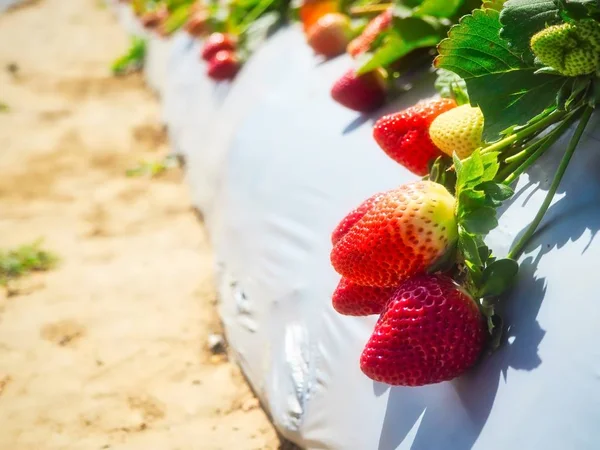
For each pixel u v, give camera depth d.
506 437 0.29
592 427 0.26
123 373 0.56
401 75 0.51
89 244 0.81
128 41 1.80
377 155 0.47
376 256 0.30
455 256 0.30
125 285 0.70
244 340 0.54
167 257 0.75
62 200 0.94
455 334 0.29
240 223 0.62
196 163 0.87
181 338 0.60
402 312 0.29
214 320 0.62
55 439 0.50
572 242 0.30
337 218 0.47
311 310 0.46
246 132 0.69
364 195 0.46
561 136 0.33
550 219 0.31
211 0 1.17
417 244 0.29
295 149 0.57
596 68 0.29
